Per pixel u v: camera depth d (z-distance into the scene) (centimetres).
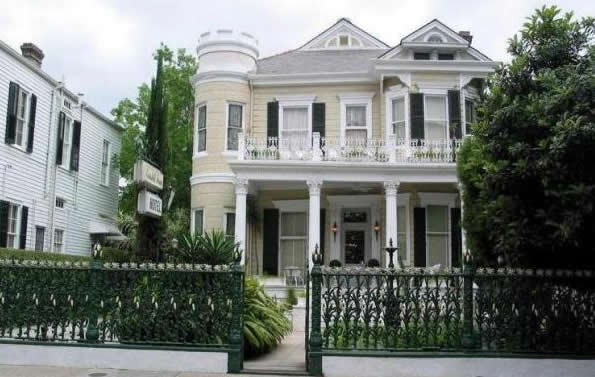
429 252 1920
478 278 792
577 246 749
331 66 2167
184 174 3175
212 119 2016
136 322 815
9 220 1703
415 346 783
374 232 1972
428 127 1939
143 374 766
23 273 838
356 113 2052
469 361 773
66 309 827
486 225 884
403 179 1744
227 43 2056
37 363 810
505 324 788
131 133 3138
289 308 1309
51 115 1942
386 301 792
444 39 2009
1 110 1642
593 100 681
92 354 806
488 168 780
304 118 2066
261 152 1834
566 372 769
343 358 773
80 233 2183
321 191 2014
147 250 1468
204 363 788
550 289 791
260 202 2047
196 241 953
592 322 787
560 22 820
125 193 3086
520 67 803
